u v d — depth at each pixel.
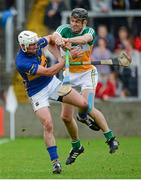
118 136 39.91
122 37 40.50
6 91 41.53
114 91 40.12
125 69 39.97
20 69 22.97
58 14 41.75
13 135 39.97
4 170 24.48
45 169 24.75
